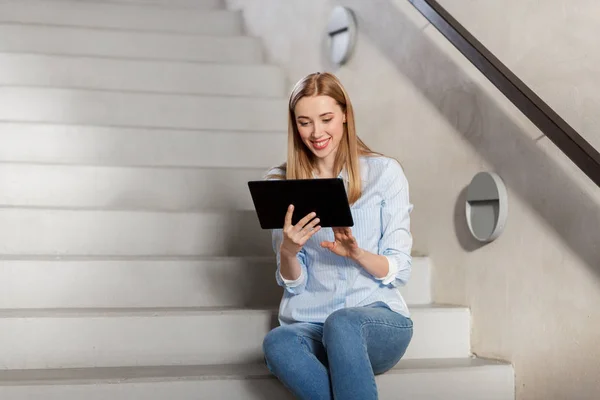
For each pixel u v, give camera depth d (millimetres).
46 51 3840
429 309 2518
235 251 2830
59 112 3418
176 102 3547
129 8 4199
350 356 1810
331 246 1982
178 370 2209
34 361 2236
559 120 1962
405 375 2193
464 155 2609
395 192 2113
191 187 3055
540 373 2242
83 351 2262
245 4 4434
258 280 2605
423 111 2842
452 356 2520
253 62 4148
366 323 1911
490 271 2467
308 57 3699
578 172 2119
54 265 2467
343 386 1789
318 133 2020
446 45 2709
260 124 3637
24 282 2449
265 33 4188
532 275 2283
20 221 2668
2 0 4035
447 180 2701
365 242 2092
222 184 3084
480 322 2502
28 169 2922
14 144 3160
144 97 3512
